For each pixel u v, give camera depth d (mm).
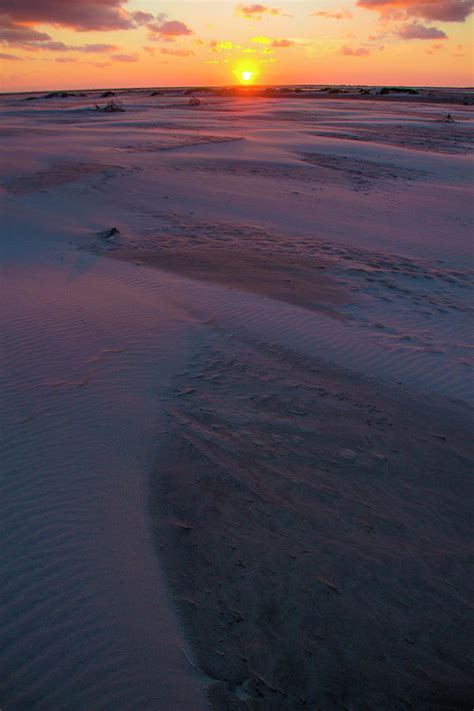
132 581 3828
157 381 6477
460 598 3924
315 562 4129
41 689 3082
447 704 3248
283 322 8312
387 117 47406
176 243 12242
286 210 15547
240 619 3645
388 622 3703
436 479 5137
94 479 4777
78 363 6656
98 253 11227
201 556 4117
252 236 13070
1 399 5809
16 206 14453
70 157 22297
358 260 11633
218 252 11664
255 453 5336
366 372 7062
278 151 25781
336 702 3203
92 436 5348
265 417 5938
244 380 6668
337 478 5066
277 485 4926
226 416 5902
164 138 28812
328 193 17781
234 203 16047
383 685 3314
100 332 7512
